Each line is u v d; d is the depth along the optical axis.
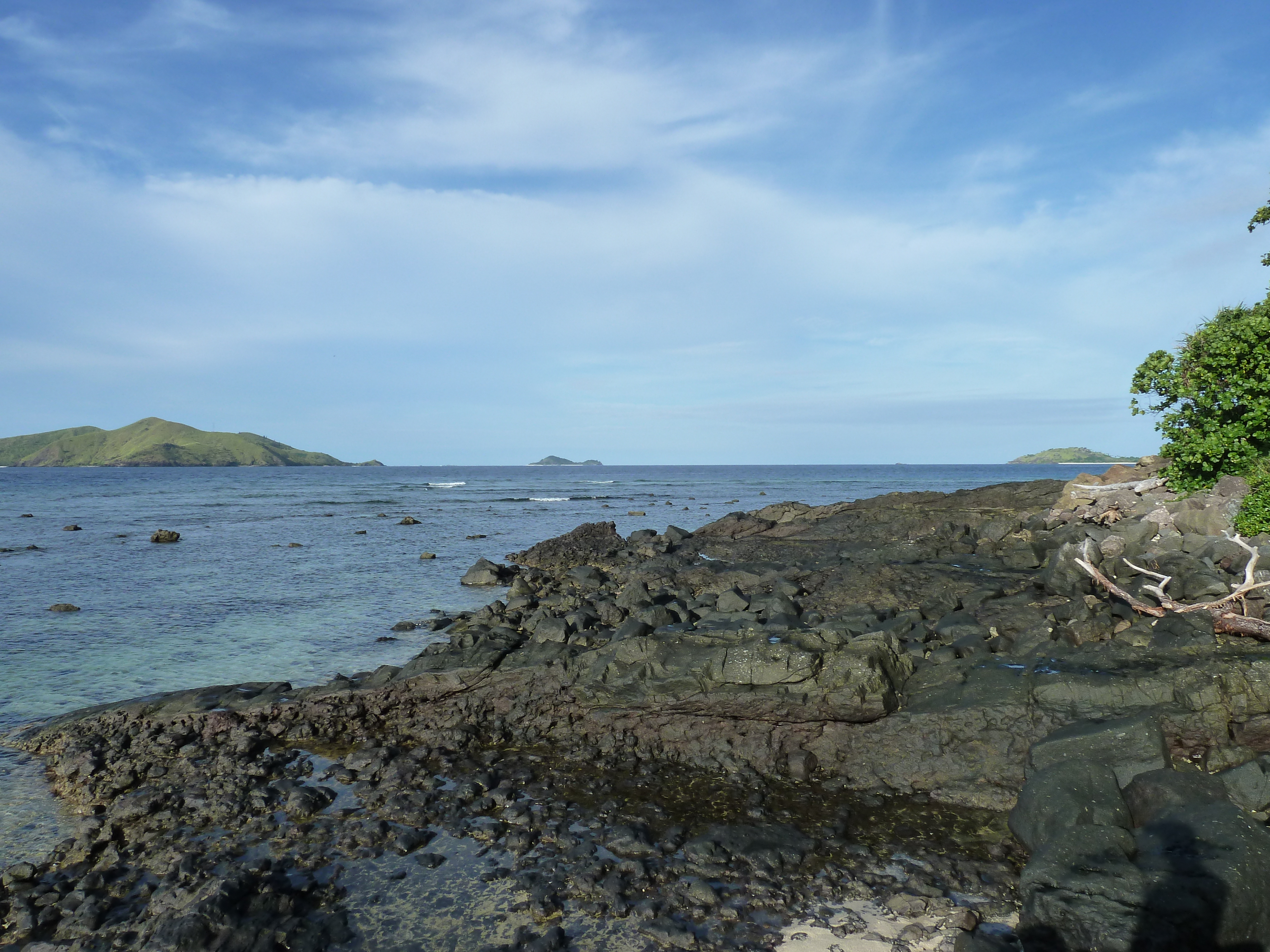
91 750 13.20
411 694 14.78
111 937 8.29
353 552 42.50
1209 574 15.62
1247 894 7.08
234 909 8.48
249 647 20.81
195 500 95.88
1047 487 33.16
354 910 8.70
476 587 31.02
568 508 80.69
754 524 36.09
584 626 19.28
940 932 8.07
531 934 8.16
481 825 10.46
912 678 13.30
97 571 34.72
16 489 123.44
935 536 27.12
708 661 13.24
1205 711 10.90
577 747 13.40
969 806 10.88
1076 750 10.37
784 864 9.38
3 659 19.56
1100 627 13.95
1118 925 7.07
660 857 9.65
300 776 12.47
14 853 10.27
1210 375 20.72
